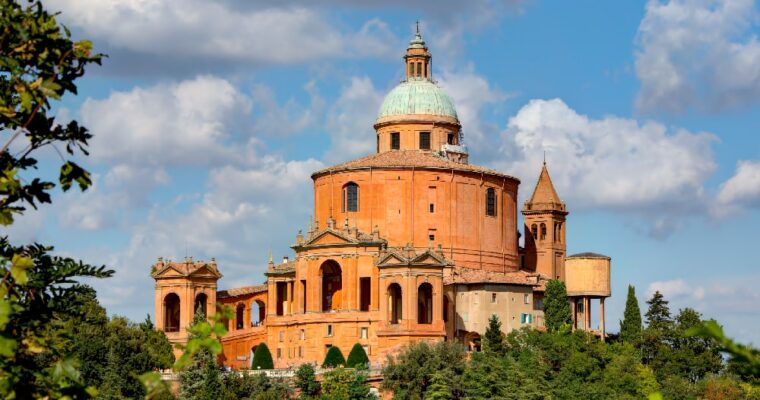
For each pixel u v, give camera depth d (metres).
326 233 177.12
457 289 177.88
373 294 173.88
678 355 171.50
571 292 193.12
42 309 39.69
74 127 37.75
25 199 37.09
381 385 156.88
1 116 36.81
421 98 199.88
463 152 198.75
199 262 186.75
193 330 33.75
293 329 179.00
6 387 33.59
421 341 160.25
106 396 127.31
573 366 160.50
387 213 186.00
